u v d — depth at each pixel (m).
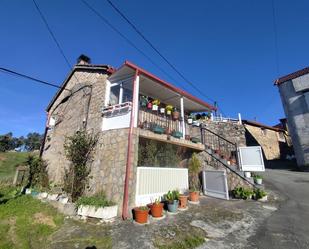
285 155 23.20
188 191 9.33
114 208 6.38
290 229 5.19
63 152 10.73
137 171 7.23
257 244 4.43
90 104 9.81
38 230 5.40
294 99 15.97
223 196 9.15
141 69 8.03
